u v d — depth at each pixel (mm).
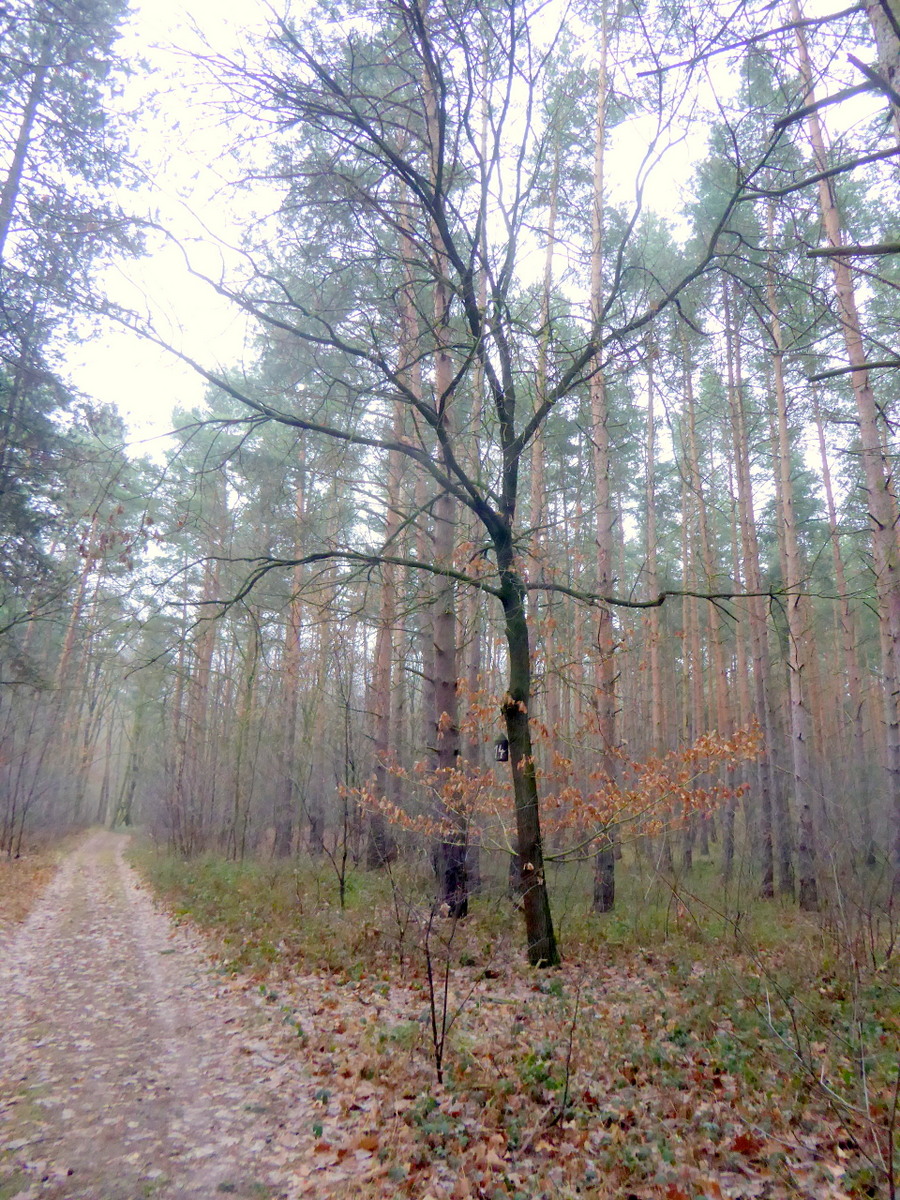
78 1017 7547
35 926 13273
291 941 10516
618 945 10000
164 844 29094
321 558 8953
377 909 10867
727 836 15555
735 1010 6734
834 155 5855
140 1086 5711
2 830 26828
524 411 12406
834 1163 4258
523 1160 4523
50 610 16797
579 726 12531
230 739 26000
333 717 19219
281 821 22016
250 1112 5266
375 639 20031
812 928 8992
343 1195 4172
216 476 12133
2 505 15555
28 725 27516
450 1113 5137
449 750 11500
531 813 9195
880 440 11031
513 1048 6238
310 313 8164
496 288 8406
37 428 15484
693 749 9508
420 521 14758
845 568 24891
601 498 13062
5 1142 4723
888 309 11062
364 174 9016
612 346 9203
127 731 40875
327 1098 5457
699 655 25203
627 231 8180
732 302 9031
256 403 8266
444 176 9773
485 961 9281
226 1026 7273
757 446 18828
